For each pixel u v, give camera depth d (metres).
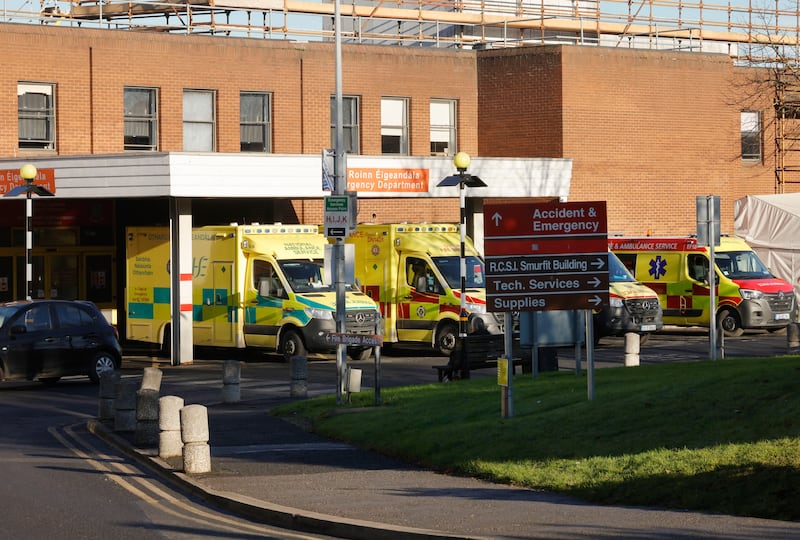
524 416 27.86
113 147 67.12
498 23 82.06
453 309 52.88
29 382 47.91
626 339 41.03
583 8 85.56
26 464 26.78
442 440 26.38
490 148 76.38
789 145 85.12
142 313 57.44
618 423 24.91
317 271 53.81
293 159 56.16
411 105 75.25
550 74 74.56
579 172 74.75
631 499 19.53
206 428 24.72
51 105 65.81
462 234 49.56
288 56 71.81
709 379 27.75
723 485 19.25
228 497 21.20
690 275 61.38
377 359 33.81
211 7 73.88
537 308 28.62
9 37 64.31
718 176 79.88
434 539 17.06
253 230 54.16
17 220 64.81
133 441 29.78
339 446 28.55
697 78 78.69
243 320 54.03
